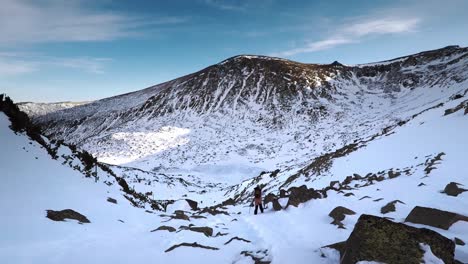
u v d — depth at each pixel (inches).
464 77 3319.4
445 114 1083.9
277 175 1529.3
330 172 1019.3
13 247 251.6
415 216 304.0
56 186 431.8
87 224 351.3
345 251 202.5
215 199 1469.0
